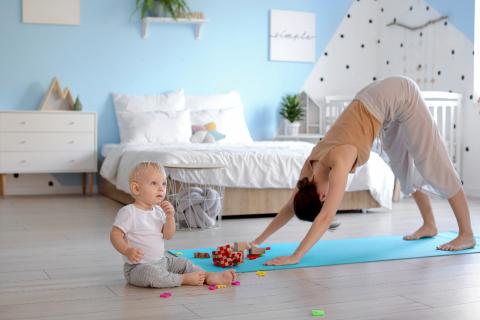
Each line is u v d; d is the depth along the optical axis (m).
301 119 6.17
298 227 3.77
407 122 2.95
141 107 5.60
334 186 2.56
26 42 5.40
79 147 5.29
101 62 5.63
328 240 3.28
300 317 1.91
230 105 5.92
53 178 5.55
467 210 3.04
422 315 1.93
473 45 5.38
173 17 5.65
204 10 5.92
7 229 3.63
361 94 2.82
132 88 5.74
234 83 6.09
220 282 2.32
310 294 2.18
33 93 5.45
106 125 5.68
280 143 5.19
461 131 5.52
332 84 6.45
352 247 3.06
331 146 2.66
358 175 4.32
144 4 5.62
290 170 4.16
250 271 2.53
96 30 5.59
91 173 5.40
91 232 3.54
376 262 2.73
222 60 6.03
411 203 4.98
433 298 2.13
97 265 2.67
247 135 5.79
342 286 2.29
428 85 5.91
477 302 2.09
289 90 6.29
